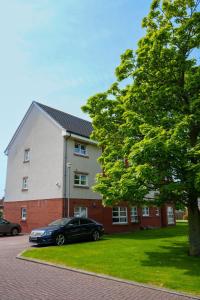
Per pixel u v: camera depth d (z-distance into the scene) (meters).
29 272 10.88
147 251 15.11
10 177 30.41
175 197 13.64
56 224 19.03
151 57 13.74
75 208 25.64
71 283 9.46
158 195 13.94
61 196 24.80
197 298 8.09
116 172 13.51
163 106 14.12
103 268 11.33
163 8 14.67
